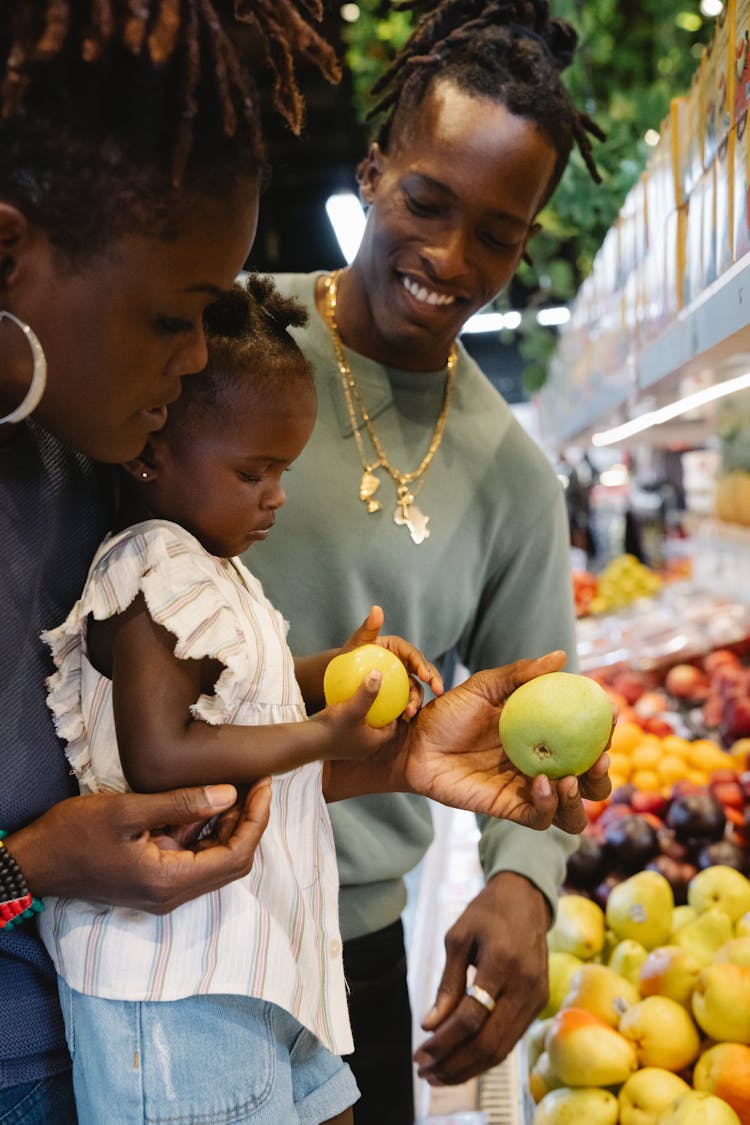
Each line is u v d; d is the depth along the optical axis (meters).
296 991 1.16
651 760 2.62
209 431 1.15
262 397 1.15
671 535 6.14
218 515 1.19
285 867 1.20
